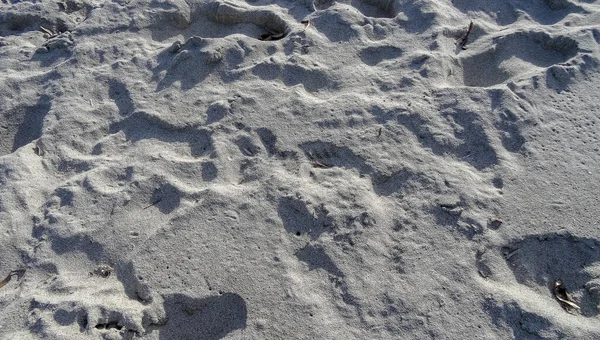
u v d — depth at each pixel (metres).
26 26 3.45
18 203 2.26
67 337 1.80
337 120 2.55
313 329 1.82
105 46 3.11
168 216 2.20
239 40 3.04
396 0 3.33
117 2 3.42
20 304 1.92
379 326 1.83
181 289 1.95
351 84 2.78
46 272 2.04
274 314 1.87
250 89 2.76
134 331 1.84
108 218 2.19
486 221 2.11
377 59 2.96
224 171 2.37
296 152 2.44
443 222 2.12
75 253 2.10
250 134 2.52
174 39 3.29
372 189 2.28
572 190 2.23
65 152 2.53
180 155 2.49
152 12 3.29
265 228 2.12
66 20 3.48
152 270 2.00
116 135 2.61
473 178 2.28
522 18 3.28
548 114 2.55
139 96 2.79
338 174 2.33
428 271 1.97
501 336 1.80
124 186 2.32
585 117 2.55
